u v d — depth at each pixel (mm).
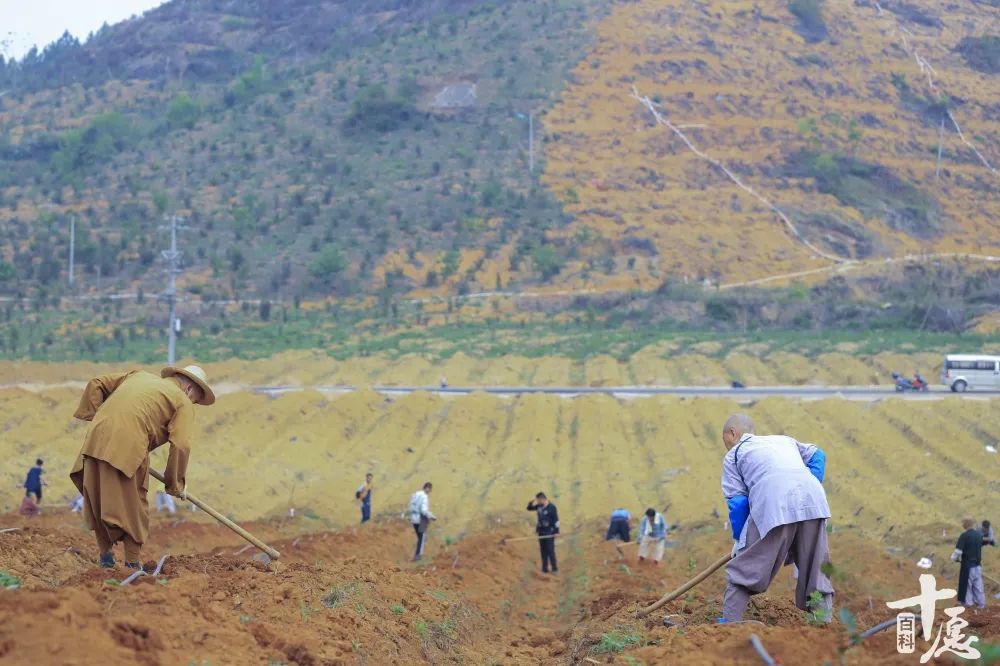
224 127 152250
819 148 136750
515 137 137000
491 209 118375
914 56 168500
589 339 80875
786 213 122562
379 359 74125
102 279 104375
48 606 6410
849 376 66250
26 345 79500
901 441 47469
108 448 9352
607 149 135125
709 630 8289
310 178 130500
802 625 9461
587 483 42688
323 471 45500
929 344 74312
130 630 6754
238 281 103000
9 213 127562
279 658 7676
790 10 173250
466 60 160875
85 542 14719
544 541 24016
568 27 166625
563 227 114812
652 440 50781
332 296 100312
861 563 21922
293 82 169125
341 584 11664
